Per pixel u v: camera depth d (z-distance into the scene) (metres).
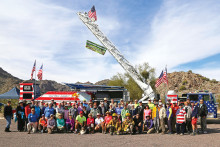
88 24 19.23
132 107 11.34
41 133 10.63
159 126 10.76
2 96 19.91
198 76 82.88
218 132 10.68
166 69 18.78
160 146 7.18
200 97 15.38
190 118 9.91
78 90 15.97
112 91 16.38
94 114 11.21
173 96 15.64
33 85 17.19
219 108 34.03
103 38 19.00
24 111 11.55
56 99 15.84
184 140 8.36
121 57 18.81
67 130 11.12
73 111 11.41
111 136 9.59
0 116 20.45
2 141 8.17
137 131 11.36
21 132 10.97
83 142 7.98
